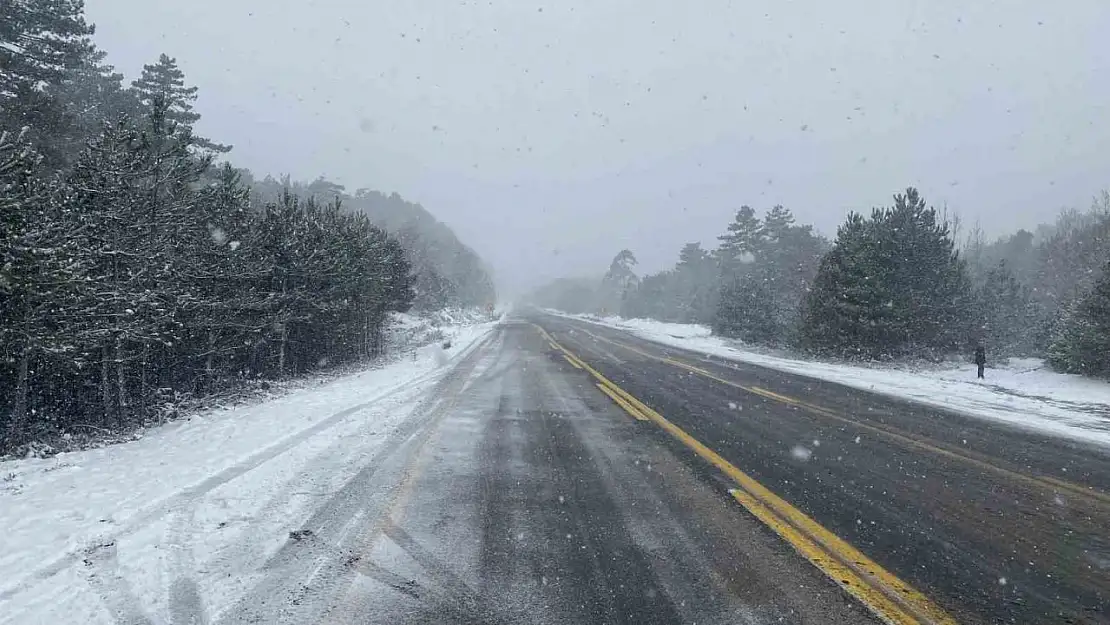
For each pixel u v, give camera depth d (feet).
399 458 24.02
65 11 66.49
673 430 29.89
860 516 17.51
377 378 53.31
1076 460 25.30
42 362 31.71
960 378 58.75
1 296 27.99
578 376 53.36
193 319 42.68
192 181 41.70
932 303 75.36
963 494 19.95
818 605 12.17
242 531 16.10
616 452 25.13
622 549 14.89
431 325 136.46
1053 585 13.29
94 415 37.32
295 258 54.49
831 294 79.77
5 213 26.27
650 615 11.73
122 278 35.24
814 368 65.46
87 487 20.31
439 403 38.24
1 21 63.21
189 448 26.32
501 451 25.27
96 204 34.27
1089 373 54.90
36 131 61.36
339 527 16.39
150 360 41.75
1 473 22.61
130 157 35.60
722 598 12.43
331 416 33.60
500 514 17.42
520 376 53.16
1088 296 59.88
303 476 21.42
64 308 30.73
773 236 187.93
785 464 23.44
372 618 11.64
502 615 11.74
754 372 59.67
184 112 101.50
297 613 11.86
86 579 13.29
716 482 20.76
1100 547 15.49
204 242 43.73
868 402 41.14
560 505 18.21
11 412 34.19
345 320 69.92
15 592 12.67
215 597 12.49
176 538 15.61
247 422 32.48
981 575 13.70
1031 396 45.65
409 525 16.53
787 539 15.62
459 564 14.02
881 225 77.46
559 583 13.07
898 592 12.80
